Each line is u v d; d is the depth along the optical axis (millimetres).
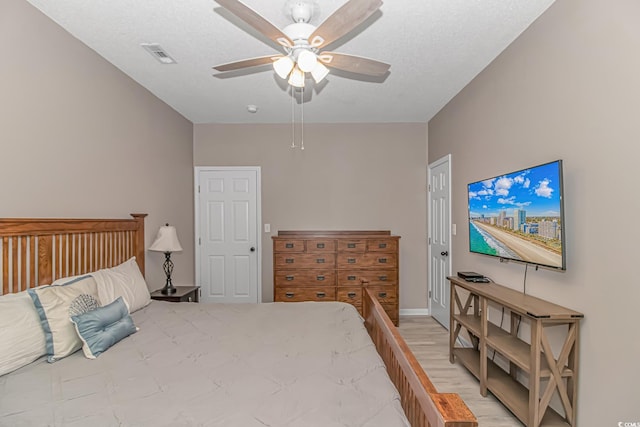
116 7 2092
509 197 2480
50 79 2207
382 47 2613
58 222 2172
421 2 2057
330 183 4750
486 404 2439
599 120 1759
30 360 1572
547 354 1884
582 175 1881
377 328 2168
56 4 2055
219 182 4766
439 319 4289
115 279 2396
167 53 2691
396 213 4746
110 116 2840
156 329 2080
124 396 1298
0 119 1871
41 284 2051
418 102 3914
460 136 3574
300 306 2625
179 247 3402
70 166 2381
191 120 4590
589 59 1820
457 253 3688
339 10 1541
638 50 1541
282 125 4742
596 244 1782
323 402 1247
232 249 4781
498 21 2279
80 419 1156
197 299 3787
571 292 1965
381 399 1271
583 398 1861
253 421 1134
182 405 1230
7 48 1911
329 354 1688
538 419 1910
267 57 1987
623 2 1608
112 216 2857
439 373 2930
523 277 2439
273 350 1742
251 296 4773
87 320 1730
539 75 2240
